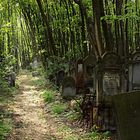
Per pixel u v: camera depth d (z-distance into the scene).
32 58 48.03
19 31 52.22
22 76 35.12
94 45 12.20
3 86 19.08
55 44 27.00
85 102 12.27
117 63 11.23
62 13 26.08
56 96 18.06
